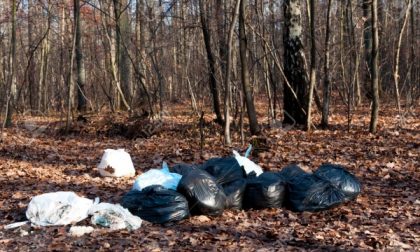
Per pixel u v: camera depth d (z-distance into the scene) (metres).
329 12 12.55
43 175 8.62
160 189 5.82
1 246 4.98
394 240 5.05
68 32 27.78
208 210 5.81
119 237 5.18
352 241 5.05
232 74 13.97
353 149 9.98
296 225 5.64
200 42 21.75
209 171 6.44
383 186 7.39
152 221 5.67
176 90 30.30
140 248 4.84
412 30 21.25
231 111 14.72
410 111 16.61
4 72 29.44
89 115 16.06
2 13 26.34
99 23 26.00
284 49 13.09
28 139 13.79
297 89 12.95
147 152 10.85
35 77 33.62
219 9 14.21
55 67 32.44
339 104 20.72
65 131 14.66
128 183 7.95
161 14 16.50
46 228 5.48
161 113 14.70
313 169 8.48
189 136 12.59
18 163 9.91
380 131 12.04
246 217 5.95
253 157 9.52
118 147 11.88
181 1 16.41
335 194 6.22
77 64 21.53
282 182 6.31
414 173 8.03
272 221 5.80
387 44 23.19
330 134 11.81
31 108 27.55
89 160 10.13
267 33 16.27
